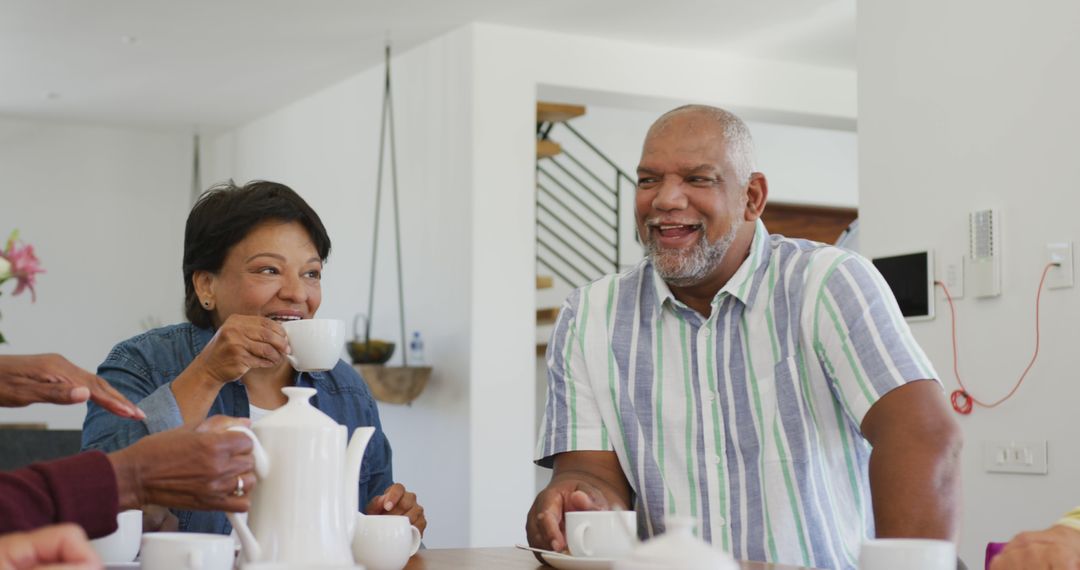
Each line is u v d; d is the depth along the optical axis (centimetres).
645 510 199
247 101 645
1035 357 326
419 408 536
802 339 195
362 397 213
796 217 786
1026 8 332
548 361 212
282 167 662
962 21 351
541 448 207
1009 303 334
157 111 670
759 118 587
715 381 198
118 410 140
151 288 727
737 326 200
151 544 123
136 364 198
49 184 704
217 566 122
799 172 778
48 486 116
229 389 198
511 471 504
